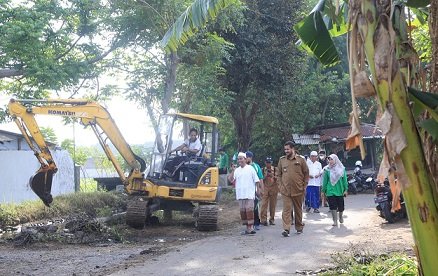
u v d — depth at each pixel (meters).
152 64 20.39
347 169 26.52
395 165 3.65
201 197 14.78
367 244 10.23
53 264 9.70
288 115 31.14
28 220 15.45
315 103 33.16
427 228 3.58
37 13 16.34
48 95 19.09
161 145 15.77
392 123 3.64
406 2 4.86
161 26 18.52
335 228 13.03
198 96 22.58
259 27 25.64
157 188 14.81
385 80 3.67
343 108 34.91
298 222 12.29
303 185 12.09
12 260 10.16
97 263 9.70
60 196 18.27
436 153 4.07
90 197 18.45
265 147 32.84
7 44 16.02
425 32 8.85
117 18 18.55
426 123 3.88
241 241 11.51
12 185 20.22
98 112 14.63
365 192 24.19
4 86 19.36
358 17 3.85
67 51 18.39
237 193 12.86
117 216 16.25
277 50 26.42
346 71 35.47
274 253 9.79
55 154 22.84
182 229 14.77
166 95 19.88
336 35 6.96
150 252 10.80
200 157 15.51
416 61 4.08
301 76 29.33
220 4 6.46
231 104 27.52
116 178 24.89
